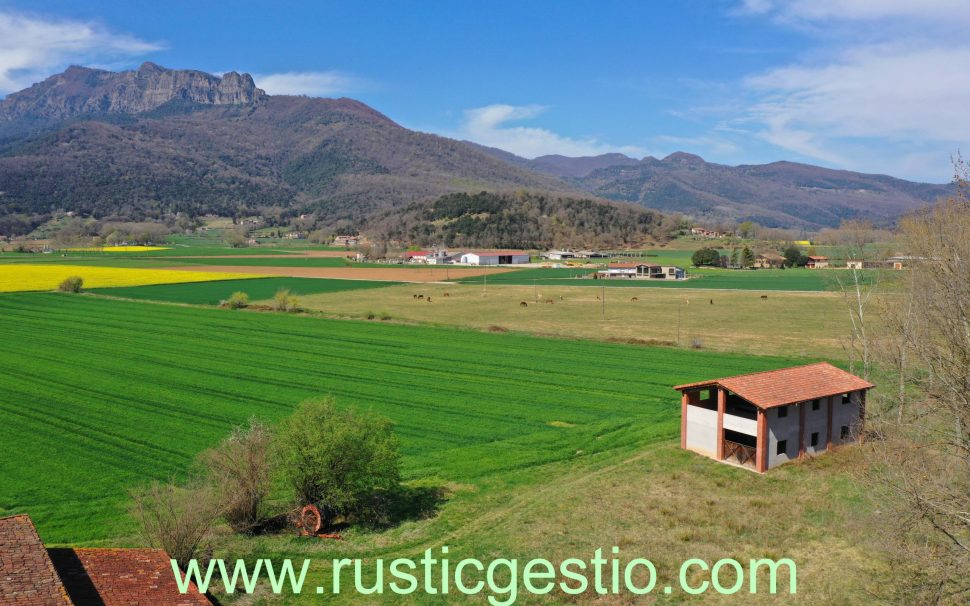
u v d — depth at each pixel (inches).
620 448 1987.0
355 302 5738.2
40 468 1779.0
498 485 1718.8
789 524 1438.2
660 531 1432.1
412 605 1181.1
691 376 2851.9
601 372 2945.4
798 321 4441.4
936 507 987.3
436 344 3617.1
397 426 2191.2
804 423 1807.3
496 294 6363.2
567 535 1424.7
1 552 914.1
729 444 1814.7
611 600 1186.0
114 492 1619.1
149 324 4205.2
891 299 2133.4
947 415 1203.9
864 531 1274.6
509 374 2915.8
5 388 2613.2
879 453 1186.6
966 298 1188.5
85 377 2805.1
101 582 983.6
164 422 2193.7
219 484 1472.7
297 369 3006.9
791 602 1146.7
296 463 1515.7
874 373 2591.0
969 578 1025.5
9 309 4753.9
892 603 1103.0
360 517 1558.8
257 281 7372.1
